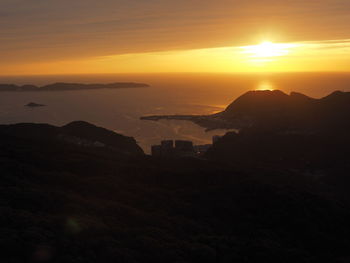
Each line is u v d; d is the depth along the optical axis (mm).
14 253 12555
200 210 20453
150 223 17469
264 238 17750
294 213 20781
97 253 13648
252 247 16375
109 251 13664
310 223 19938
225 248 15906
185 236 16797
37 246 12922
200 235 17109
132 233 15617
